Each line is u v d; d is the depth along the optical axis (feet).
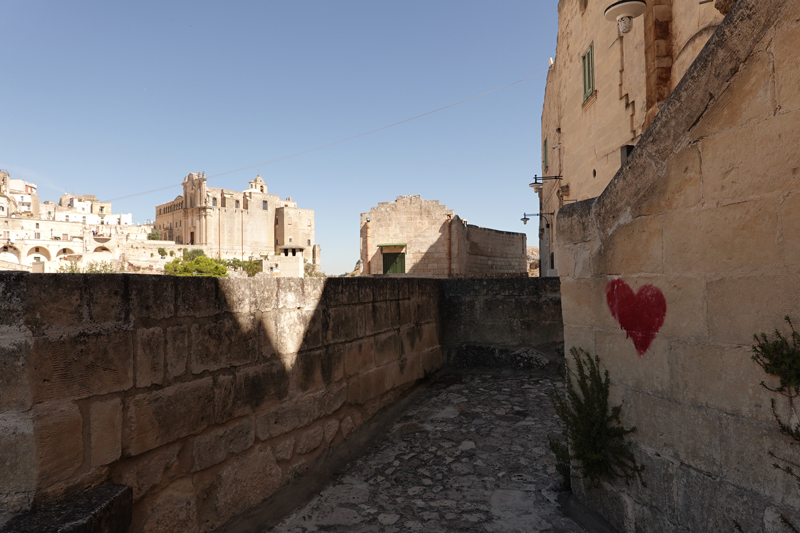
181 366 8.66
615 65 32.55
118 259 220.02
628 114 30.73
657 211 8.45
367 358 16.34
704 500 7.55
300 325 12.47
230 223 303.68
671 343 8.20
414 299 21.16
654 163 8.36
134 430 7.62
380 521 10.61
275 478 11.20
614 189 9.29
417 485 12.38
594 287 10.15
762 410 6.66
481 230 108.99
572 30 41.91
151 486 7.95
